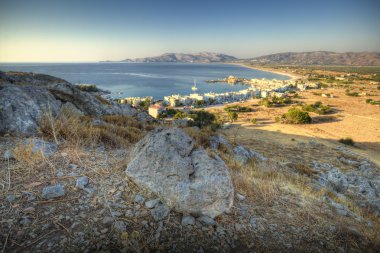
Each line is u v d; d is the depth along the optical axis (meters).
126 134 8.12
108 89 173.50
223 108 107.31
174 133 4.31
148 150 3.85
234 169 7.14
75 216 3.02
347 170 20.25
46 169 4.01
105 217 3.07
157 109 84.94
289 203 4.86
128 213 3.22
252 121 69.81
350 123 70.88
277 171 9.98
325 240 3.70
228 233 3.33
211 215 3.55
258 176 7.00
